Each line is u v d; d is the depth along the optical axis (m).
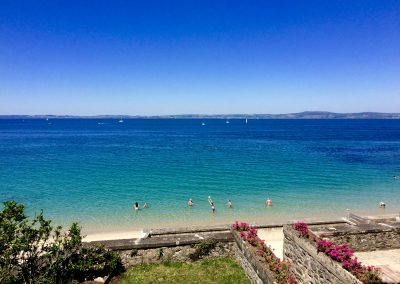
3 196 37.75
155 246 16.36
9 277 11.95
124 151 85.31
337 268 11.73
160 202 36.19
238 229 17.33
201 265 16.34
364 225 18.02
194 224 29.52
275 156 73.38
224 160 66.75
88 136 151.00
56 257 13.41
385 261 15.97
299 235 14.63
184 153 80.12
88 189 41.56
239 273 15.55
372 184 44.72
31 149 90.19
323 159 68.12
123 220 30.30
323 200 37.09
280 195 39.12
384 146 98.25
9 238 11.98
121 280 14.98
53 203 35.31
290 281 12.23
